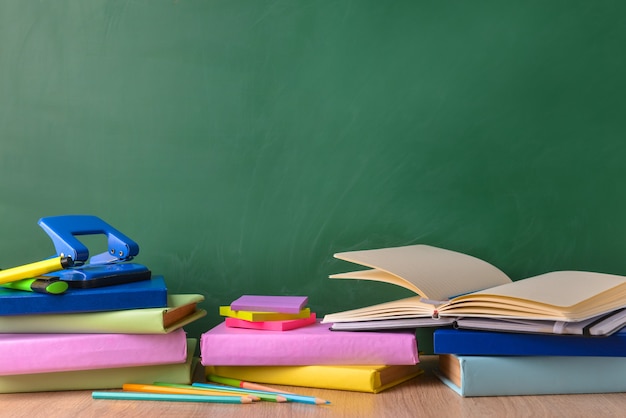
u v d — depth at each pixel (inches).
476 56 55.5
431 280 44.2
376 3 55.7
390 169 55.7
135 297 42.9
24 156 55.8
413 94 55.6
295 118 55.8
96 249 55.9
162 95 56.0
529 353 40.1
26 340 41.9
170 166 55.9
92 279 43.5
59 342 42.0
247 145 55.9
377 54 55.7
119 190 55.9
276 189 55.9
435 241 55.6
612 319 39.3
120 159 55.9
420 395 41.0
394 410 37.9
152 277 49.3
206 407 39.2
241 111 55.9
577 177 55.3
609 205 55.1
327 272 55.6
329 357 42.6
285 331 44.6
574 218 55.3
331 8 55.8
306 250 55.7
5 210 55.7
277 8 55.9
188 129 56.0
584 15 55.3
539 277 46.9
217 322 55.7
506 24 55.5
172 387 42.3
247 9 56.0
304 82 55.9
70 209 55.8
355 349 42.4
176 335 42.9
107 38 56.1
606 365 40.5
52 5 56.1
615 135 55.2
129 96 56.1
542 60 55.4
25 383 42.9
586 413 36.8
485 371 40.4
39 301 42.1
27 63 55.9
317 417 36.8
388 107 55.7
